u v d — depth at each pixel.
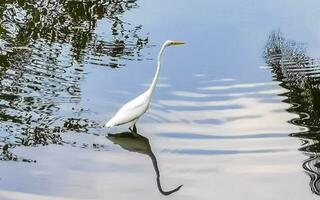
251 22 18.77
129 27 18.08
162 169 10.42
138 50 16.39
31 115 12.31
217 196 9.52
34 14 18.66
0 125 11.81
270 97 13.66
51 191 9.50
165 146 11.27
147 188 9.74
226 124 12.24
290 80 14.62
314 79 14.69
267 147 11.29
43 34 17.16
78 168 10.34
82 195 9.41
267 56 16.17
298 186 9.86
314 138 11.62
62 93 13.45
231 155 10.96
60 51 15.98
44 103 12.91
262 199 9.43
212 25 18.44
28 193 9.41
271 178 10.14
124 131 11.84
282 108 13.05
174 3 20.41
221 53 16.36
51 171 10.19
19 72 14.43
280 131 11.92
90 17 18.73
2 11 18.72
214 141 11.49
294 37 17.55
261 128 12.07
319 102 13.27
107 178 10.04
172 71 15.04
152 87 12.09
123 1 20.41
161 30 17.94
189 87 14.09
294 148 11.24
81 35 17.27
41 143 11.20
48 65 14.99
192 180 10.06
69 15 18.81
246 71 15.17
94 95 13.45
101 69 14.98
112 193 9.52
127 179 10.03
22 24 17.77
